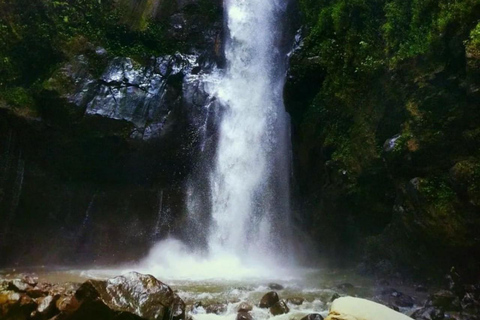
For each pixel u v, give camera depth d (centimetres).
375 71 1012
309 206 1212
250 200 1370
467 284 812
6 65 1313
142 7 1555
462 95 811
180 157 1426
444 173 833
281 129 1370
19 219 1312
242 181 1395
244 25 1593
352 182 1029
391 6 1016
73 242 1356
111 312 555
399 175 902
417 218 855
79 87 1315
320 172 1162
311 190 1209
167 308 586
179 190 1440
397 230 952
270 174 1355
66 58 1350
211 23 1638
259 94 1465
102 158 1340
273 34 1502
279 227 1313
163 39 1552
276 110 1405
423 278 922
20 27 1356
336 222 1134
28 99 1275
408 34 964
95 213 1385
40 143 1289
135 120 1354
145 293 589
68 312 572
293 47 1334
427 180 841
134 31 1512
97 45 1422
